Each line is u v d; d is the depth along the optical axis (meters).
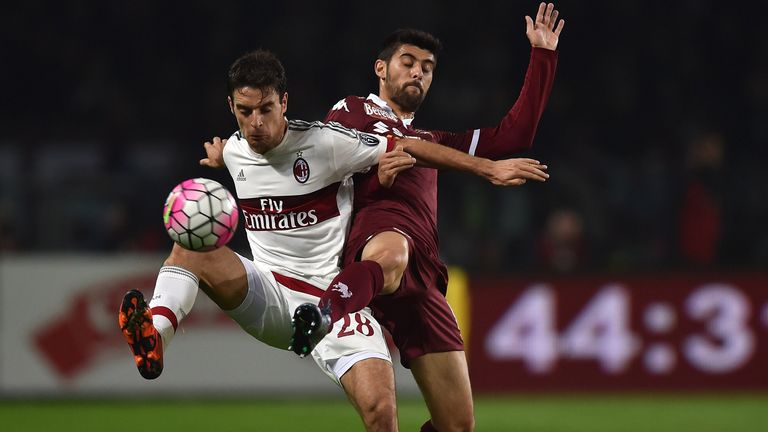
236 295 15.91
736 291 36.78
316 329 13.48
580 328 36.31
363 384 16.52
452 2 58.41
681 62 57.69
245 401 33.81
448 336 17.62
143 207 47.41
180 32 56.19
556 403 34.34
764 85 57.47
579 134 53.19
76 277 34.12
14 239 40.09
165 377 34.12
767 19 59.25
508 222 47.47
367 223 16.84
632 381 36.38
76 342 34.00
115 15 56.09
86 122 52.25
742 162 53.25
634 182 49.97
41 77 54.22
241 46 56.03
